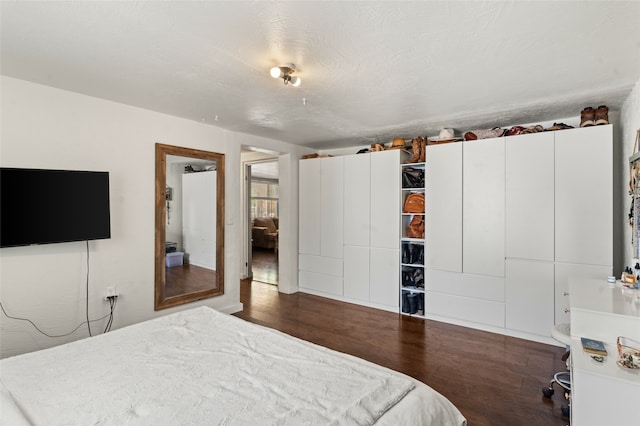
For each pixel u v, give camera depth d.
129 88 2.70
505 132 3.57
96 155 2.92
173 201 3.51
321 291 5.01
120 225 3.09
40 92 2.60
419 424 1.20
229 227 4.12
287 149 5.04
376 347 3.16
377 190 4.42
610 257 2.94
